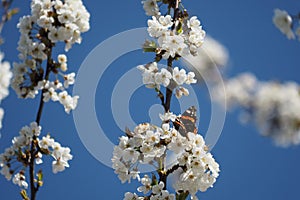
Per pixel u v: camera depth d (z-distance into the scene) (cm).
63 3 726
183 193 758
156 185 758
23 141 692
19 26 707
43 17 697
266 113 545
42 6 710
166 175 765
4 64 592
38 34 701
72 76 703
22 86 693
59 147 700
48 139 696
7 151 697
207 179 757
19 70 693
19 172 710
